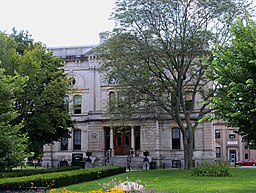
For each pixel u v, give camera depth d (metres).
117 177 27.39
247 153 76.94
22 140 16.22
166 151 49.16
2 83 15.88
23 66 29.59
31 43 37.06
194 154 48.03
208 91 35.56
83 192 17.06
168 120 49.38
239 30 14.73
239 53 14.06
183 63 33.31
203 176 26.23
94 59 51.72
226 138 77.75
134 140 48.69
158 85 34.69
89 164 44.53
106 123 49.56
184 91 37.53
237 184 20.25
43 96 30.92
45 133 34.88
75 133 51.53
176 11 31.06
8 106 16.11
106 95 50.81
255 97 13.59
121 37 31.62
